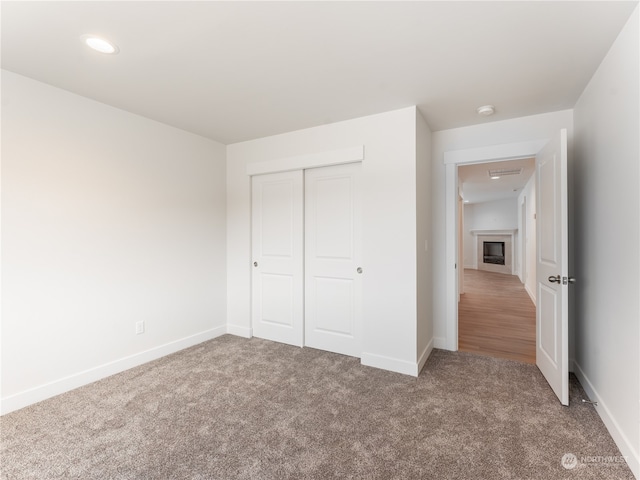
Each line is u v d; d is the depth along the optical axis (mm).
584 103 2326
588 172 2246
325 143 3018
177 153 3146
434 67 2018
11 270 2084
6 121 2059
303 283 3256
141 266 2840
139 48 1818
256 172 3453
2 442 1765
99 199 2541
